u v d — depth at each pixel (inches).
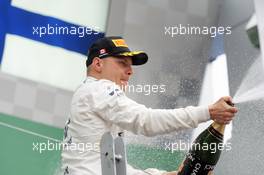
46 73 759.1
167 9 794.2
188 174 424.8
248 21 768.3
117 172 363.9
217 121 389.4
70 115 422.3
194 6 799.1
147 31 782.5
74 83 764.0
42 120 741.9
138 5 788.6
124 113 395.9
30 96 746.8
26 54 760.3
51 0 775.7
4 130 721.0
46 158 714.2
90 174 395.5
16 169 704.4
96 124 407.5
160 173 442.0
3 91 740.0
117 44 433.7
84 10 780.6
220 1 800.3
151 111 392.8
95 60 433.7
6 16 762.8
